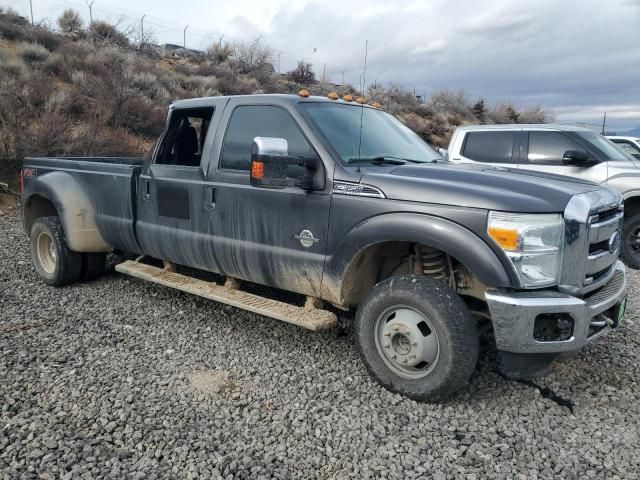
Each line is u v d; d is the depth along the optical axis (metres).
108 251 6.16
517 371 3.45
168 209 5.02
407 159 4.54
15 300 5.60
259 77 29.97
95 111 15.72
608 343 4.73
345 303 4.04
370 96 27.42
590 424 3.42
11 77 15.87
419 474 2.91
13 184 11.79
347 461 3.01
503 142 8.46
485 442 3.21
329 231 3.94
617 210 4.01
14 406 3.49
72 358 4.23
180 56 31.42
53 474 2.83
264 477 2.84
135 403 3.56
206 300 5.64
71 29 26.67
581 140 7.99
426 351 3.55
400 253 4.14
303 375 4.01
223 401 3.62
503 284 3.29
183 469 2.91
